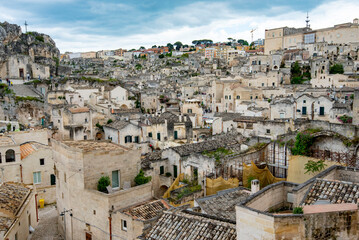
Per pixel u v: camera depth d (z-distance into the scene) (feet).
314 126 135.74
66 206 125.39
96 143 137.39
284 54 525.75
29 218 137.28
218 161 149.79
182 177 167.02
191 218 82.07
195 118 316.40
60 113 266.98
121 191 109.60
